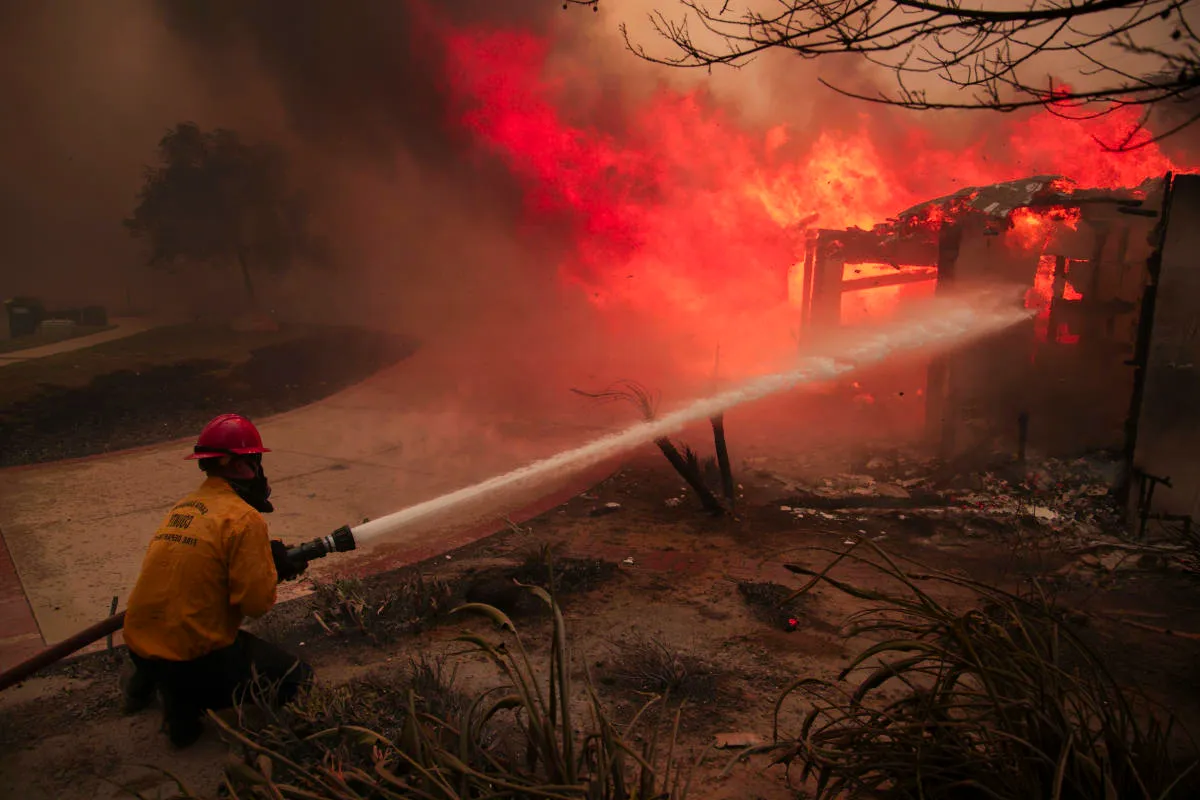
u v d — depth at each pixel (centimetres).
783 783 298
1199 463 634
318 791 225
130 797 297
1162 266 616
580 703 363
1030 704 210
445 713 325
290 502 717
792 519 678
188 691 321
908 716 229
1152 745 211
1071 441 778
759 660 411
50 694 381
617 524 664
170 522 312
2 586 518
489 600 473
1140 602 492
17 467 852
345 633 442
